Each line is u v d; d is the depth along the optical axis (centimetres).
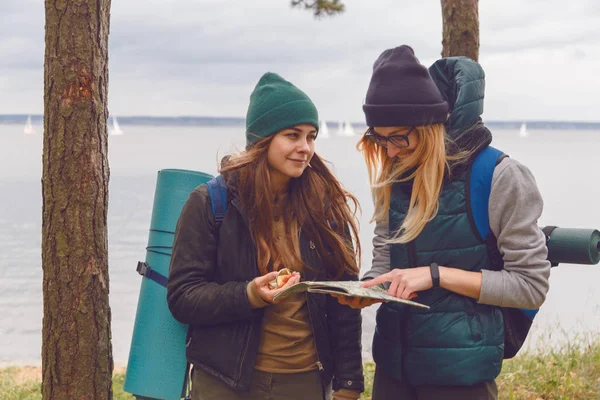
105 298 321
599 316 1098
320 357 274
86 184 311
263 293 249
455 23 534
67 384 315
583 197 3569
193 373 277
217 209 266
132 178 5206
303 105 262
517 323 266
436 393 262
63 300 313
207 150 11344
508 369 605
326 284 235
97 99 313
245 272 263
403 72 253
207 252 264
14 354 1001
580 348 669
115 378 721
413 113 249
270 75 271
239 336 261
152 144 14762
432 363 257
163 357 292
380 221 284
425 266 259
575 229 271
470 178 254
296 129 263
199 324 263
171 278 265
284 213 276
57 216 310
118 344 1012
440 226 257
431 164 253
